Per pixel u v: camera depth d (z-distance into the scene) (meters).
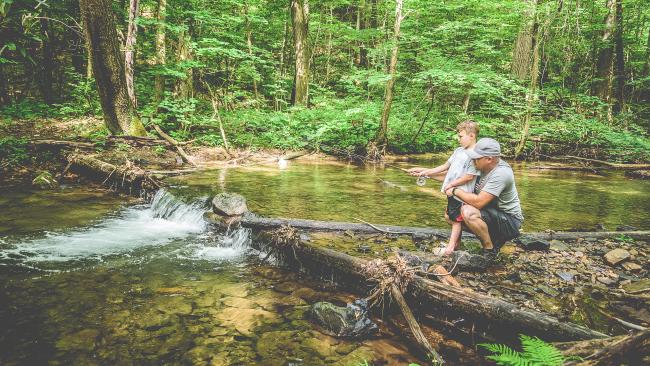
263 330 2.93
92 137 9.44
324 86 19.00
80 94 13.48
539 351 1.96
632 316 2.98
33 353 2.59
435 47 12.70
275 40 18.27
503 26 13.16
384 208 5.89
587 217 5.73
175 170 8.16
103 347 2.68
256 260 4.35
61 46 15.63
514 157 12.65
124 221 5.68
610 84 15.54
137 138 9.36
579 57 15.65
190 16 12.30
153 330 2.90
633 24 16.48
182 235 5.18
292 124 12.17
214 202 5.36
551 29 12.55
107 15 8.89
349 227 4.75
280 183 7.50
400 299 3.07
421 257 3.78
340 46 21.41
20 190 6.83
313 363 2.55
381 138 11.70
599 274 3.71
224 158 10.16
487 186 3.69
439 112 14.56
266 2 16.02
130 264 4.16
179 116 10.85
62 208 6.04
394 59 11.21
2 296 3.37
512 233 3.88
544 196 7.22
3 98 14.05
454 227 4.07
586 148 12.89
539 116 14.34
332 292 3.56
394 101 14.77
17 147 8.25
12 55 12.35
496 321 2.75
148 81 13.82
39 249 4.46
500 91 11.64
